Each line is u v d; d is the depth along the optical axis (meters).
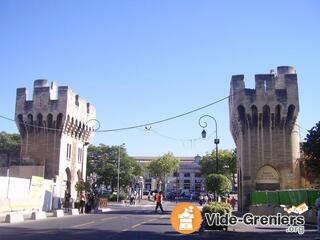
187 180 154.38
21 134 58.28
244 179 51.09
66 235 19.72
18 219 29.61
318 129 24.28
